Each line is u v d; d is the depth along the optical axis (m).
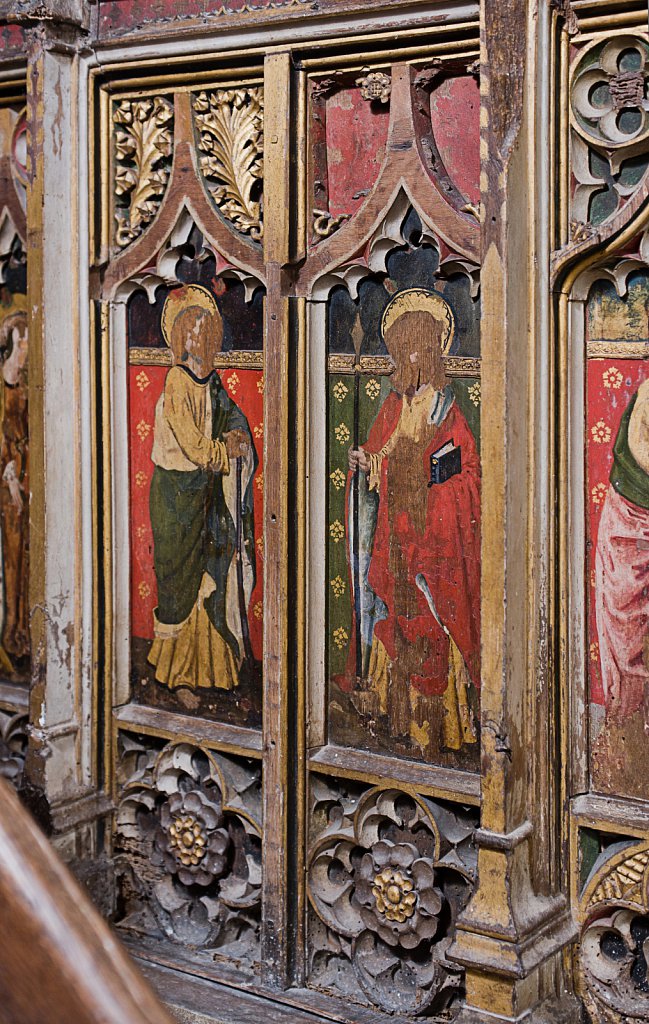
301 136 3.37
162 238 3.68
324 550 3.47
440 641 3.29
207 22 3.45
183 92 3.60
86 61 3.76
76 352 3.87
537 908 3.00
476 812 3.25
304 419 3.41
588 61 2.88
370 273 3.33
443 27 3.06
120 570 3.92
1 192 4.09
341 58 3.25
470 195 3.15
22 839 0.66
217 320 3.66
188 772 3.78
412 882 3.32
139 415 3.88
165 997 3.55
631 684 3.02
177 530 3.80
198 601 3.76
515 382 2.87
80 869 3.87
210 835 3.73
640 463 2.96
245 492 3.63
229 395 3.65
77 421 3.89
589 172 2.92
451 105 3.16
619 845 3.04
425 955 3.38
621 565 3.01
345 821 3.46
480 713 3.20
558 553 3.01
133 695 3.95
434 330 3.23
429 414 3.26
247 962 3.64
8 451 4.19
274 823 3.48
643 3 2.76
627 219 2.81
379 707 3.41
